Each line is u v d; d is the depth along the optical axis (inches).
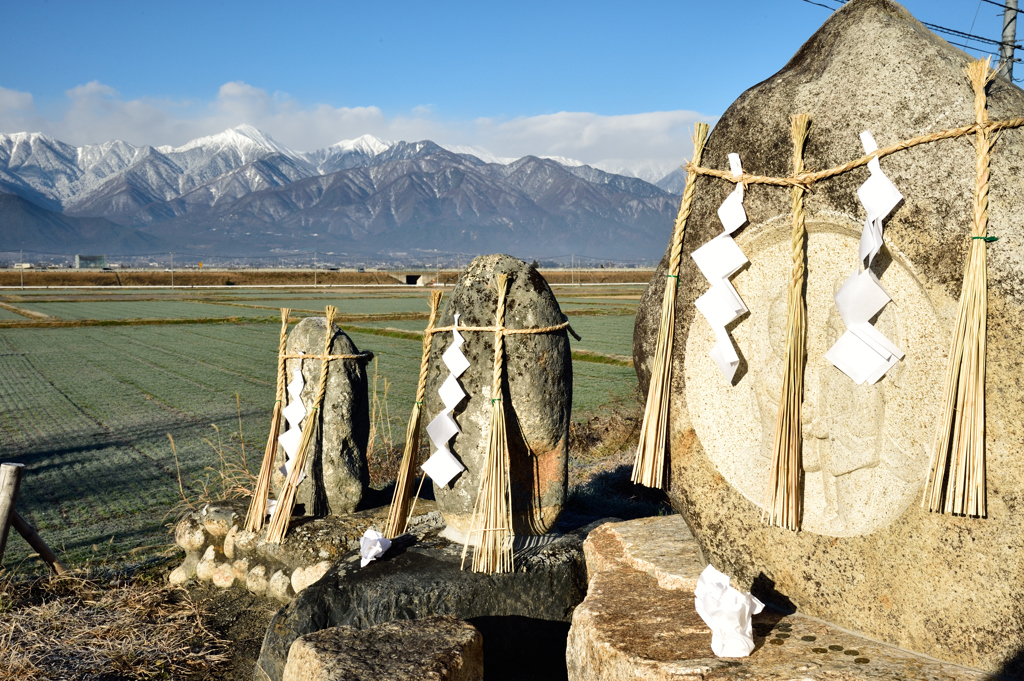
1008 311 95.2
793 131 111.1
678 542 158.2
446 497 185.8
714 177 124.6
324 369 233.5
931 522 103.2
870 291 103.0
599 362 904.3
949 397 97.3
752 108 121.2
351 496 240.2
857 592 112.5
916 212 101.2
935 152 99.8
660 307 135.6
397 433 487.8
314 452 239.5
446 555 181.9
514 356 175.9
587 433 457.7
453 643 138.5
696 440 129.3
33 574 240.7
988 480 97.0
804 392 115.1
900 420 106.6
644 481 134.0
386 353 1030.4
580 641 126.0
